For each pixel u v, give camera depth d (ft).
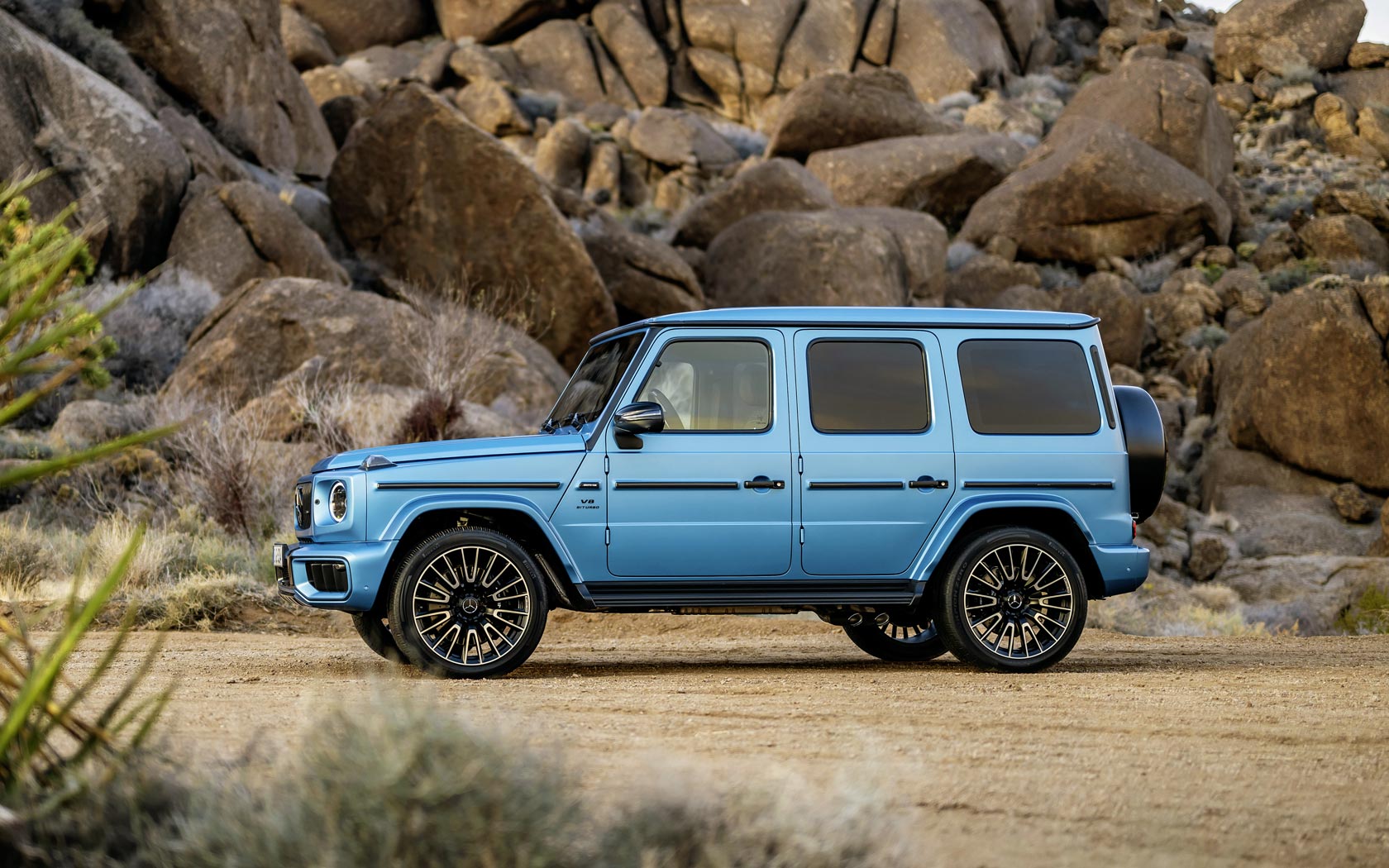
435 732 8.93
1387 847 13.08
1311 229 143.13
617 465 27.02
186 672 26.78
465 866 8.48
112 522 51.39
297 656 30.91
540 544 27.58
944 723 20.24
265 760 12.05
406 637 25.94
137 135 90.63
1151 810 14.43
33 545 45.91
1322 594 72.28
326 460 27.58
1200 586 77.51
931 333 28.84
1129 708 22.09
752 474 27.43
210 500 55.88
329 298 75.97
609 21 208.74
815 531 27.63
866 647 32.94
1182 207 140.46
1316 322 92.27
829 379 28.22
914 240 130.00
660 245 114.42
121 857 9.52
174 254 91.50
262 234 91.86
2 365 10.61
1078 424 29.14
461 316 77.61
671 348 27.68
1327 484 91.66
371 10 211.20
